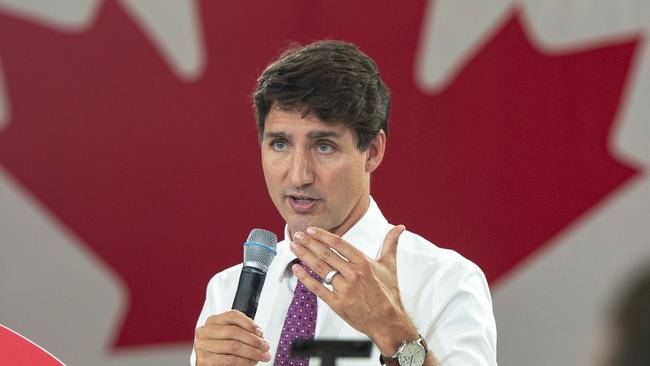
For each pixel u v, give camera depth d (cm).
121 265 816
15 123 816
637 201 784
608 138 789
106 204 816
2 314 814
